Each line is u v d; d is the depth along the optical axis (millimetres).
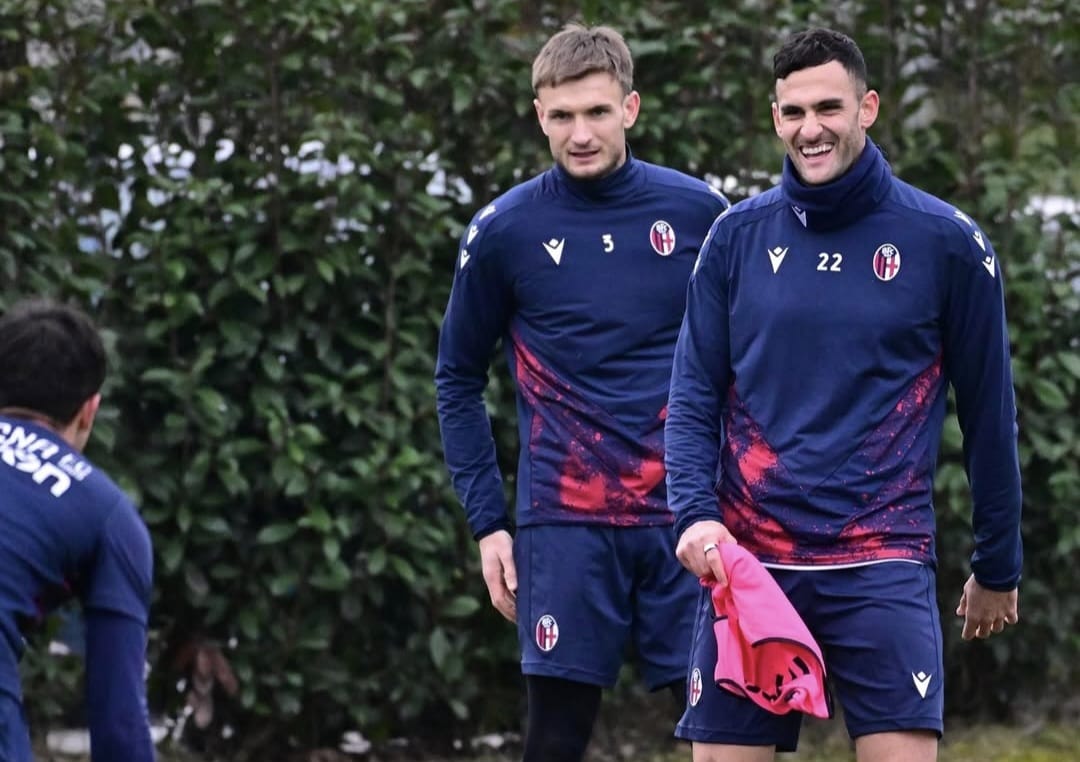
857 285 14578
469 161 24188
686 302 16391
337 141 22719
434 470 23406
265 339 23188
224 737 23844
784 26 24562
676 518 14859
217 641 23344
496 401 23391
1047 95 25375
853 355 14547
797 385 14680
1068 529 25141
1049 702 26500
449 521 23531
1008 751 24719
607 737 24875
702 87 24328
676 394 15305
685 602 17516
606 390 17578
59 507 11188
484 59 23641
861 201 14531
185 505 22609
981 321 14648
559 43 17656
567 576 17484
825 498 14539
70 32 22484
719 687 14648
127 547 11312
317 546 23078
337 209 22953
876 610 14398
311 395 23328
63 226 22281
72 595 11500
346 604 23094
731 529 14961
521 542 17859
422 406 23484
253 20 22797
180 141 23250
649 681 17766
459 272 18078
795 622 13820
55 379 11578
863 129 14648
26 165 21938
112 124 22922
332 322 23375
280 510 23312
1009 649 25656
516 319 18016
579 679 17500
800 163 14531
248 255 22594
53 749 23047
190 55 23031
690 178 18234
